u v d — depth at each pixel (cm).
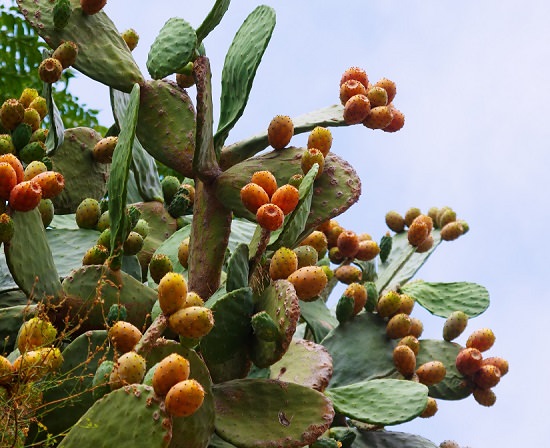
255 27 407
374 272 483
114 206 371
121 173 366
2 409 326
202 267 392
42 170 380
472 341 444
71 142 446
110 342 342
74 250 409
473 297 482
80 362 346
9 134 401
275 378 370
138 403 315
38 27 411
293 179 392
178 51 395
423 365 429
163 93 411
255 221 391
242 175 396
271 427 346
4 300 387
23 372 329
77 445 318
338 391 400
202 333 331
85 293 374
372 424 393
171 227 454
